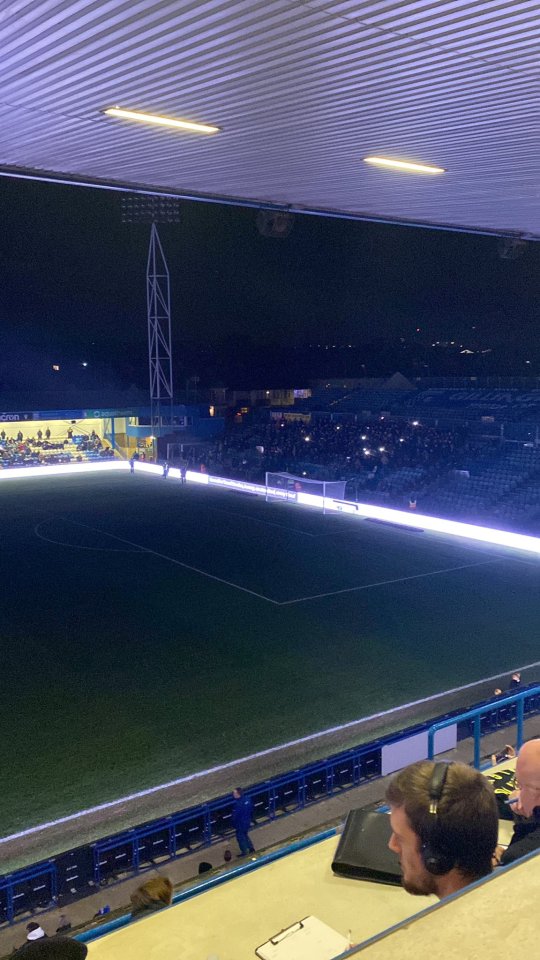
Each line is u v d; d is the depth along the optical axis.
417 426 43.72
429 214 12.88
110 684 15.60
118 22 5.22
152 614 20.09
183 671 16.25
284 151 8.87
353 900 2.17
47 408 49.88
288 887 2.25
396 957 0.98
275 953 1.87
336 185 10.70
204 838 10.46
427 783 1.61
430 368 70.25
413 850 1.60
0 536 29.36
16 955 1.37
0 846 10.26
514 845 1.85
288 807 11.20
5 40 5.57
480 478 35.81
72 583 23.03
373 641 17.89
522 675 15.68
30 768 12.34
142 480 43.75
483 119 7.50
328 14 5.04
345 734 13.30
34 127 7.84
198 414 53.25
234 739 13.18
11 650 17.58
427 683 15.38
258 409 57.59
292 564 25.19
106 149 8.77
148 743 13.09
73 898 9.30
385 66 5.99
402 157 9.10
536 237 15.00
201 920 2.07
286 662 16.66
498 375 65.12
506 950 0.99
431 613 19.94
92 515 33.53
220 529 30.69
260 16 5.07
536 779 2.16
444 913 1.08
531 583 22.77
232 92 6.65
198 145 8.55
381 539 28.84
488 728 13.15
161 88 6.60
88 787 11.74
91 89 6.62
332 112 7.29
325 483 34.56
